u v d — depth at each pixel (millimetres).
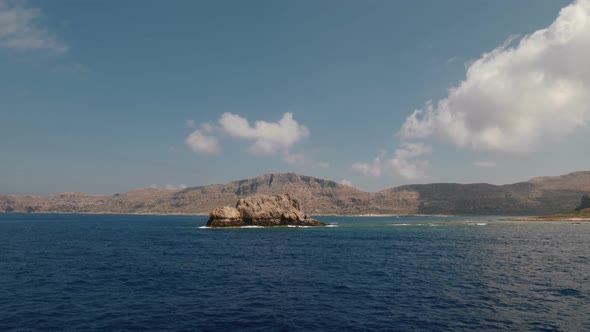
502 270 46219
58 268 47969
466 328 23859
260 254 63812
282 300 31000
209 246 78375
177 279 40469
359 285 37188
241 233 121500
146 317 26250
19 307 28766
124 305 29406
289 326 24297
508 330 23453
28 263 52500
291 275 43094
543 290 34562
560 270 46062
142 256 60812
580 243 82625
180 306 29125
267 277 41781
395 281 39219
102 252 66812
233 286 36781
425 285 37094
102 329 23734
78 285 37125
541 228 144250
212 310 28000
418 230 139875
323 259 57250
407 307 28797
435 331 23297
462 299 31203
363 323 24922
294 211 161625
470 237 102625
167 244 83062
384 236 108625
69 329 23719
